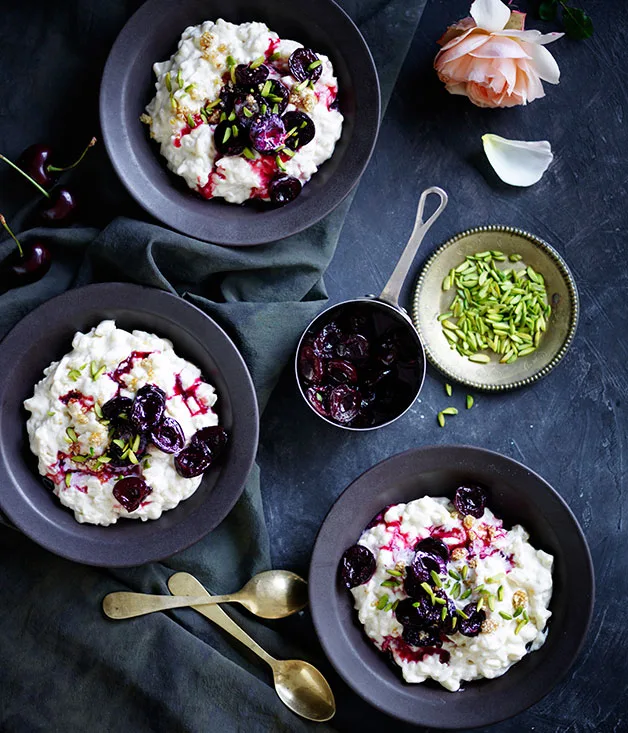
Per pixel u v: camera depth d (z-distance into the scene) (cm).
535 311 103
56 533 92
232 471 93
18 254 97
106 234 96
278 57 94
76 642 97
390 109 104
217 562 99
